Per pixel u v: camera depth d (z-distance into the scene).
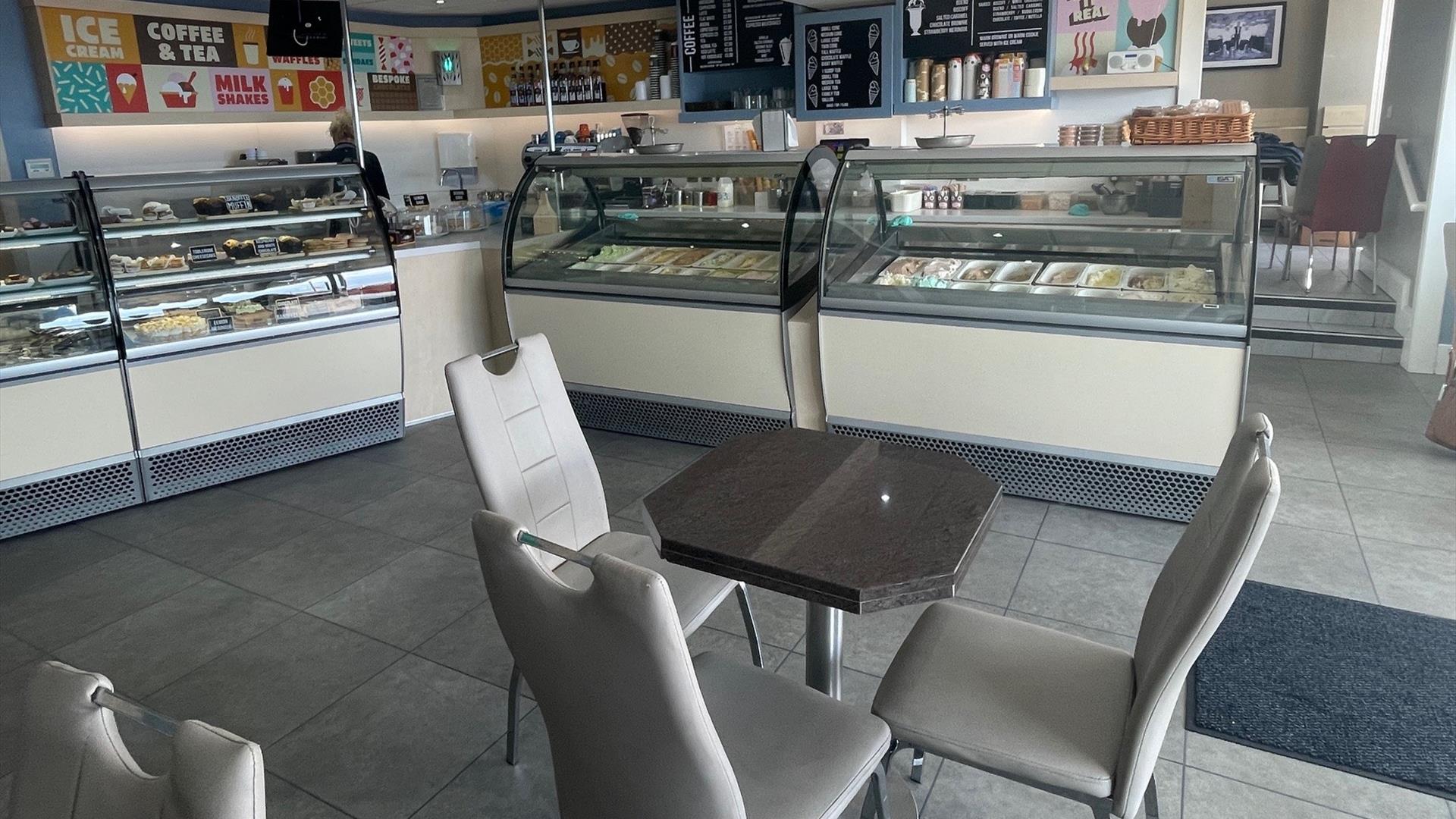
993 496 1.98
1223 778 2.22
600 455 4.43
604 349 4.53
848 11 5.80
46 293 3.61
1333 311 5.76
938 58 5.72
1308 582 3.08
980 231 3.76
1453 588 3.00
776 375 4.14
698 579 2.26
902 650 1.92
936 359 3.71
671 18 6.84
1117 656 1.88
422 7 6.89
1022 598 3.03
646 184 4.39
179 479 4.09
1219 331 3.20
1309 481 3.82
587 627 1.27
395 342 4.61
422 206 5.65
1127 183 3.41
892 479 2.08
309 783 2.30
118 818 1.00
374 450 4.62
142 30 5.98
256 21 6.51
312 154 6.47
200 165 6.45
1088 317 3.39
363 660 2.83
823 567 1.67
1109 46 5.37
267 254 4.17
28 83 5.67
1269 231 8.44
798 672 2.69
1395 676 2.57
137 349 3.83
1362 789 2.17
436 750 2.42
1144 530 3.48
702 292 4.15
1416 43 5.73
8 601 3.22
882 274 3.84
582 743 1.43
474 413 2.26
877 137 6.19
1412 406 4.65
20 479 3.65
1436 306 5.09
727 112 6.45
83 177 3.70
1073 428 3.57
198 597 3.22
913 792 2.21
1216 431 3.33
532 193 4.62
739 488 2.06
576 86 7.26
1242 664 2.65
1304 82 9.75
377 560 3.46
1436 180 4.95
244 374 4.15
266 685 2.71
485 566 1.40
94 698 1.06
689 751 1.28
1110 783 1.57
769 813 1.48
